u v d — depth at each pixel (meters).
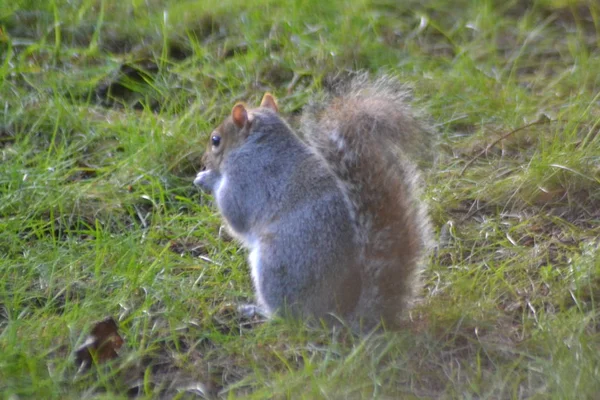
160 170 11.73
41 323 8.67
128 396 7.88
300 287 8.49
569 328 8.28
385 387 7.68
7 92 13.06
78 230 10.41
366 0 15.59
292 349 8.26
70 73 13.71
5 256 9.91
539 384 7.68
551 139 11.96
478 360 7.82
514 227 10.35
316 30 14.62
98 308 9.06
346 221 8.43
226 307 9.20
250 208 9.18
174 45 14.73
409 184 8.80
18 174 11.15
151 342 8.47
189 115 12.59
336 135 8.59
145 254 9.88
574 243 10.06
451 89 13.18
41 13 14.98
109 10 15.45
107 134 12.47
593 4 15.79
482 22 15.12
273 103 10.07
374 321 8.49
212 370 8.18
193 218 10.70
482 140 12.16
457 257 10.00
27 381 7.78
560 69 14.12
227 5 15.36
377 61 13.89
